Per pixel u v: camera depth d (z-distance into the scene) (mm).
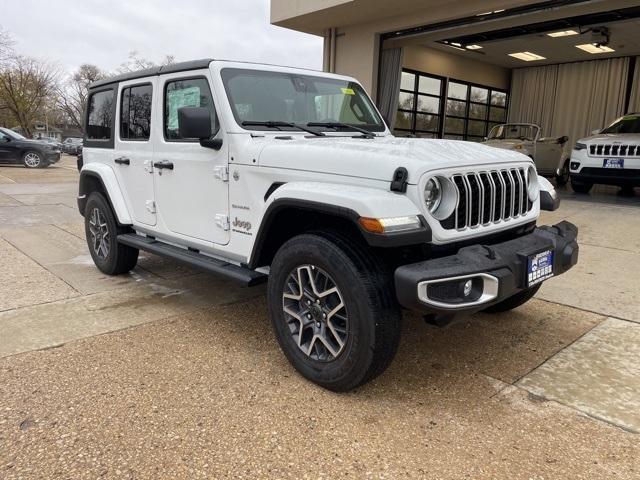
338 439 2400
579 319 3951
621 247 6109
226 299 4340
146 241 4309
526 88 17922
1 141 19203
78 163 5480
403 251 2670
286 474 2154
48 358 3176
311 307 2852
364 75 11656
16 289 4551
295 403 2703
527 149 11750
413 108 15211
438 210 2639
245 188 3273
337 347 2771
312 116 3852
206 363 3145
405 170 2516
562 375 3062
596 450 2348
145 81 4156
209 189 3568
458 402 2752
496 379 3012
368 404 2709
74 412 2574
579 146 10297
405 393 2836
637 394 2846
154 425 2477
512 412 2660
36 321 3789
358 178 2674
